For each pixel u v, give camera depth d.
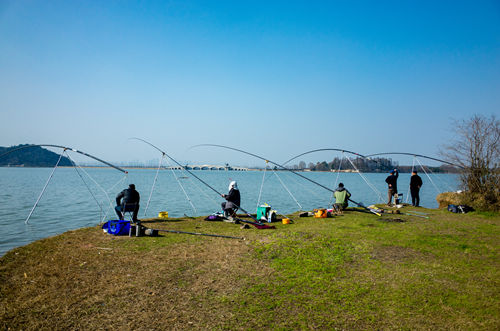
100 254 7.47
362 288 5.66
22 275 6.11
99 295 5.30
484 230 10.32
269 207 12.41
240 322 4.50
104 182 53.06
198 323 4.46
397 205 16.36
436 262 7.06
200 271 6.45
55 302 5.02
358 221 12.19
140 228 9.37
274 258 7.31
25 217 17.75
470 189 14.85
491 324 4.42
